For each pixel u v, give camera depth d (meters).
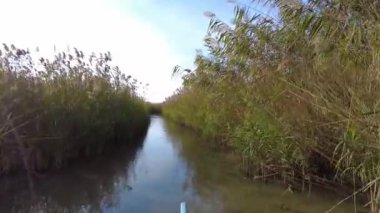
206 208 7.99
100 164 12.41
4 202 7.96
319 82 7.57
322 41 5.85
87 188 9.34
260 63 8.84
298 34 6.55
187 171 11.88
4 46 10.42
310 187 9.32
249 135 10.48
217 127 15.47
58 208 7.80
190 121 24.61
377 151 6.64
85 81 13.62
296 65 7.95
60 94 11.45
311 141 9.16
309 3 5.66
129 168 12.12
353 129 6.54
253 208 8.00
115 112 16.34
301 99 8.59
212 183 10.25
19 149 9.71
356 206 8.04
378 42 5.16
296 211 7.81
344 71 6.75
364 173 7.09
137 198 8.67
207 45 10.60
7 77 9.64
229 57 9.73
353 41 5.64
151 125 33.81
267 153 10.22
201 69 11.56
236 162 13.33
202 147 17.91
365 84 6.32
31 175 9.92
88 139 12.93
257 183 10.20
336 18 5.41
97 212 7.62
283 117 9.49
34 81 10.63
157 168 12.35
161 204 8.25
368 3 5.09
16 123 9.59
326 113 7.78
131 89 20.86
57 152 10.77
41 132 10.32
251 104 10.25
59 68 12.50
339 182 9.34
